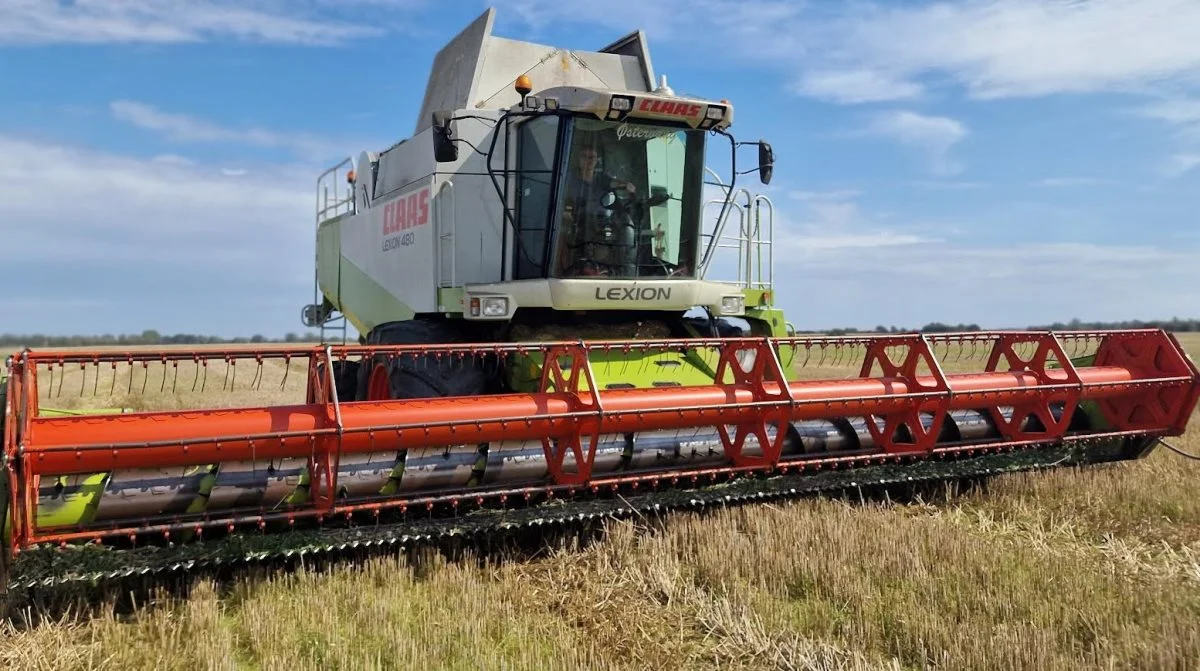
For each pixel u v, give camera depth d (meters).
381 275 8.91
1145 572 4.91
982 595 4.30
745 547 4.95
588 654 3.83
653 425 5.30
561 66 8.59
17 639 3.92
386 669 3.69
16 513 3.92
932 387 6.09
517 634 4.07
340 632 4.03
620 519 5.39
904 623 3.98
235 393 14.36
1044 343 6.68
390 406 4.79
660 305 7.12
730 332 7.89
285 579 4.60
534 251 7.13
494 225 7.53
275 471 4.70
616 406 5.16
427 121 8.92
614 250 7.13
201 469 4.63
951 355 15.23
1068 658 3.60
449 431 4.81
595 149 6.99
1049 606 4.18
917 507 6.36
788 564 4.73
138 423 4.25
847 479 5.99
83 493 4.34
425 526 4.86
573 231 6.97
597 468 5.46
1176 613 4.11
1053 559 4.96
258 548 4.49
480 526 4.96
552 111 6.73
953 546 5.01
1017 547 5.27
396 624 4.11
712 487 5.63
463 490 5.04
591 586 4.64
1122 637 3.85
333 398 4.57
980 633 3.81
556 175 6.90
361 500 4.80
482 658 3.75
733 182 7.57
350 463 4.91
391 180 8.90
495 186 7.07
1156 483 6.71
